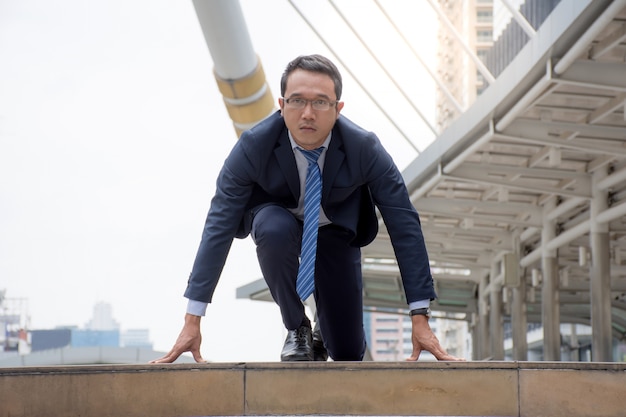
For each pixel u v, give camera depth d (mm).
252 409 3412
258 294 32000
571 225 23562
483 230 26938
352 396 3395
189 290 3953
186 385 3410
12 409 3309
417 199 20781
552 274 23688
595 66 12164
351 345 4672
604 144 15664
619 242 25141
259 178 4016
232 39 15523
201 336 3941
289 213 4195
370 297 37250
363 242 4316
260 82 16688
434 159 17391
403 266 4020
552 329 23594
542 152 18000
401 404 3383
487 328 36344
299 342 4418
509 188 20062
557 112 15664
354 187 4027
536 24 18625
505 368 3373
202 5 14945
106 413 3363
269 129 3965
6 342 104625
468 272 38250
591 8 10352
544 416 3344
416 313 3975
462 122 15773
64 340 113875
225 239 4004
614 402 3316
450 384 3381
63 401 3344
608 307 19625
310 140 3846
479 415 3361
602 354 19531
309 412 3402
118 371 3385
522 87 13055
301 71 3820
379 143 4027
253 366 3426
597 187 19531
